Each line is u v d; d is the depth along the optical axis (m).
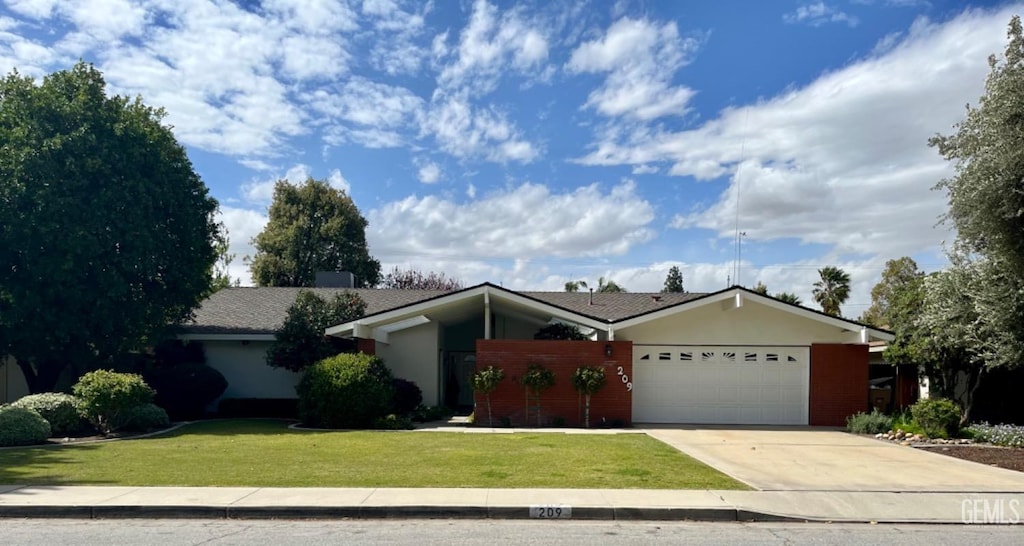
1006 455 13.71
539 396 18.86
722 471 11.59
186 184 21.33
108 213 18.69
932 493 10.02
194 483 10.02
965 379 19.48
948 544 7.63
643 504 8.96
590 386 18.36
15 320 17.66
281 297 27.02
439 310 20.17
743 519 8.75
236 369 23.25
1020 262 14.05
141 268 19.23
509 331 26.27
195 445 14.13
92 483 10.00
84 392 15.97
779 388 19.66
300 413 18.53
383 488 9.74
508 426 18.66
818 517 8.74
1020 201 13.54
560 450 13.47
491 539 7.60
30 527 8.09
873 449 14.47
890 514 8.94
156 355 22.62
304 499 9.03
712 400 19.66
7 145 17.80
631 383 18.95
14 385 22.38
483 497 9.21
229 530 7.97
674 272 59.22
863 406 19.42
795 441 15.77
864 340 19.12
